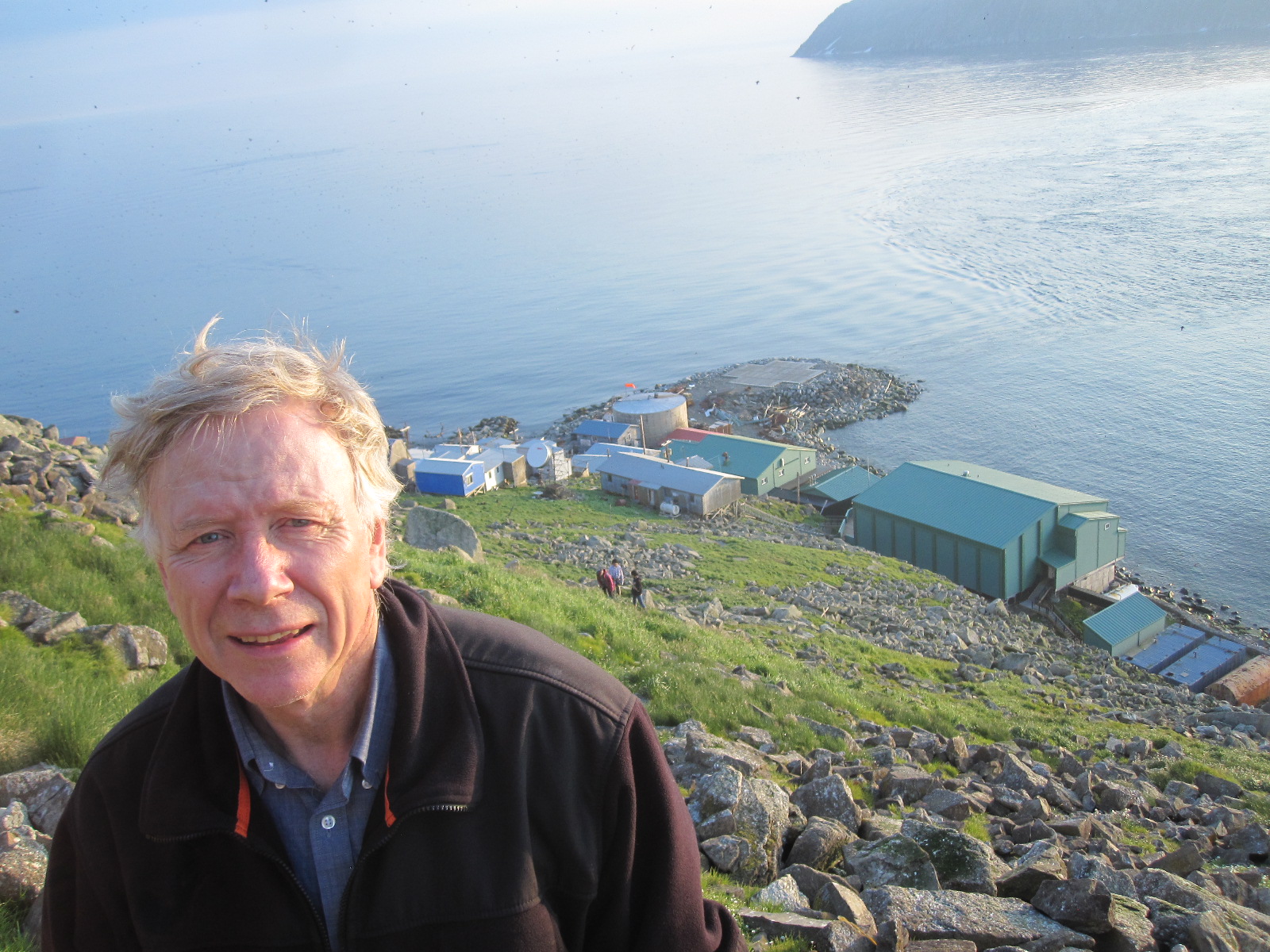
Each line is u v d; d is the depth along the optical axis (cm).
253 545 196
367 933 207
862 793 1127
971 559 5881
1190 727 2666
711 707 1431
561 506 6419
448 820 211
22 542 1345
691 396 12875
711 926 250
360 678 221
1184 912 680
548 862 222
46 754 800
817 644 2738
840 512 7619
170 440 201
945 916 636
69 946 237
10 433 1886
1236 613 6912
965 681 2716
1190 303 15688
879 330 18338
